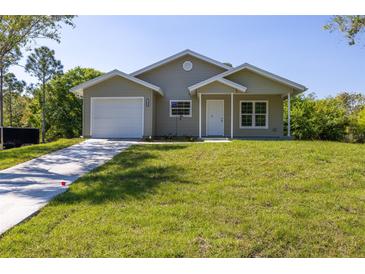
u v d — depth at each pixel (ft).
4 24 41.11
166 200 15.67
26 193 17.71
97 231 11.69
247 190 17.30
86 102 48.65
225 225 12.34
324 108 62.28
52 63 91.30
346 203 15.07
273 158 25.63
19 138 61.21
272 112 52.11
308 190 17.25
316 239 11.25
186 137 49.49
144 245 10.61
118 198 16.02
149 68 52.06
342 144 35.37
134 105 48.08
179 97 52.54
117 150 34.88
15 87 97.25
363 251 10.55
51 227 12.30
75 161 28.71
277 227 12.09
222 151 29.37
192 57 52.60
